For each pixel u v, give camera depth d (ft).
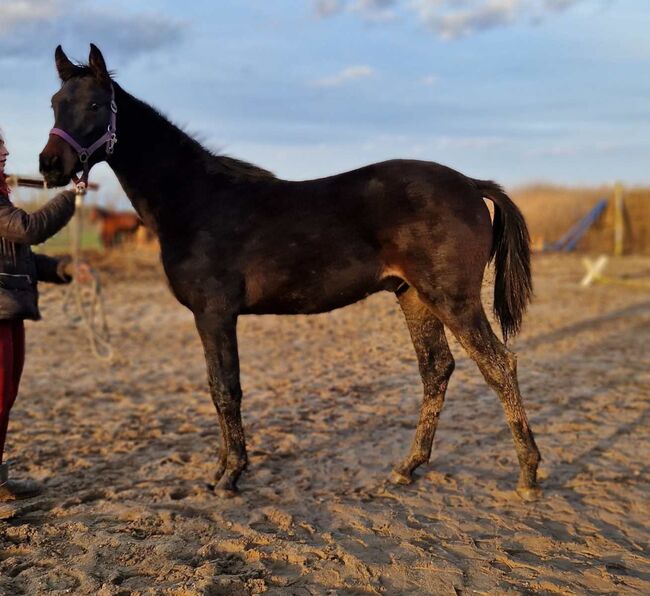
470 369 21.61
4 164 10.55
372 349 25.35
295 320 32.40
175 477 12.62
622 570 9.08
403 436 14.98
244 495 11.67
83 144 10.86
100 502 11.33
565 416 16.57
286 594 8.38
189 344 27.09
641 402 17.87
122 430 15.80
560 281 49.62
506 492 11.69
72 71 11.16
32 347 25.96
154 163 11.57
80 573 8.80
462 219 10.80
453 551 9.59
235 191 11.50
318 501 11.38
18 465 13.24
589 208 78.48
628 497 11.53
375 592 8.44
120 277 45.34
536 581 8.67
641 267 59.52
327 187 11.34
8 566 9.10
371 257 11.19
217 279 11.29
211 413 17.34
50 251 48.52
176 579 8.70
